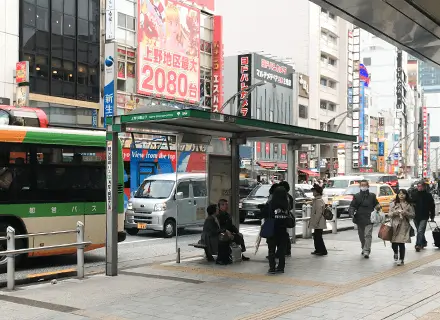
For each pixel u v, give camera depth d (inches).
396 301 294.0
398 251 453.7
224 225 447.2
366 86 2908.5
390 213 428.1
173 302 296.4
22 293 325.4
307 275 379.6
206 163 468.4
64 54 1183.6
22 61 1066.1
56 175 453.1
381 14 357.1
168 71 1451.8
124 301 300.2
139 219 680.4
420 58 497.0
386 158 3440.0
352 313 267.1
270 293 317.7
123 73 1327.5
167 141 454.9
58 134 456.8
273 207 387.2
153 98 1408.7
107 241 384.5
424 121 5059.1
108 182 384.2
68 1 1192.2
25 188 434.0
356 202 473.4
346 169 2701.8
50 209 446.6
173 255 519.5
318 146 2086.6
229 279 365.7
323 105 2583.7
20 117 471.5
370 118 3134.8
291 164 557.0
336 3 336.5
